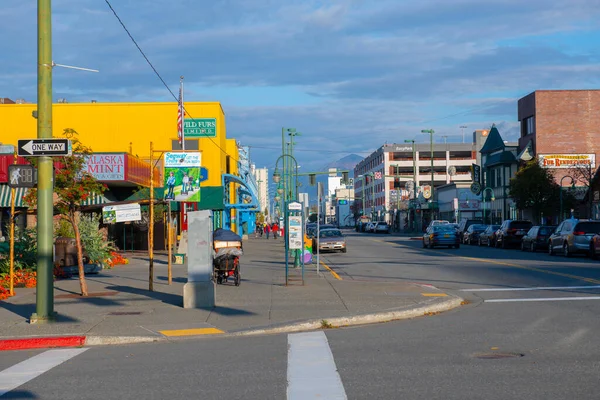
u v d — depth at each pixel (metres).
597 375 8.40
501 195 72.88
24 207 37.03
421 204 93.56
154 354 10.84
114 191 41.78
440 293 18.08
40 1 13.16
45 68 13.20
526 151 64.75
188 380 8.70
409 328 12.93
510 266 28.17
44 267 13.77
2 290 18.03
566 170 63.06
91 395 8.04
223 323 13.70
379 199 137.88
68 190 17.42
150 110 51.94
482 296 18.31
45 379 9.04
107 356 10.81
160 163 51.03
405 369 8.99
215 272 21.39
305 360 9.84
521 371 8.70
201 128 51.69
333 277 24.14
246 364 9.69
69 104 51.84
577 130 63.56
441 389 7.80
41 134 13.21
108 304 16.66
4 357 11.05
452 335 11.87
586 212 55.56
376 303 16.03
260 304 16.27
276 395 7.75
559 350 10.16
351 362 9.59
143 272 26.72
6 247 22.73
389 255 39.16
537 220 55.31
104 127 51.94
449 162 131.38
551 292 18.64
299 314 14.48
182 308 15.84
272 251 45.12
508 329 12.39
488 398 7.34
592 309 14.97
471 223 59.62
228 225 64.38
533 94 64.38
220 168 54.25
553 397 7.35
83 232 26.80
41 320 13.72
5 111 52.25
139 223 41.59
